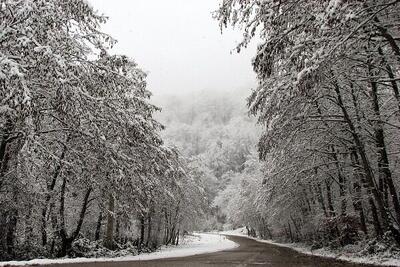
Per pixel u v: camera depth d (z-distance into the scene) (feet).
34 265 60.54
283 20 34.68
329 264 60.23
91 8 52.75
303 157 74.74
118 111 57.41
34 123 45.42
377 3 32.48
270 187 85.30
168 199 119.14
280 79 44.57
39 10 41.37
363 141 66.59
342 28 30.60
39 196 70.23
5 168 59.67
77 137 56.03
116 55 58.29
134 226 130.93
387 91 69.15
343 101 66.95
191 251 124.26
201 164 175.42
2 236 70.79
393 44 35.86
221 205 419.54
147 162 73.82
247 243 197.67
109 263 68.33
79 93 46.65
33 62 42.11
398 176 77.87
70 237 85.30
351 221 86.99
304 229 125.59
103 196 70.03
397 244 60.64
